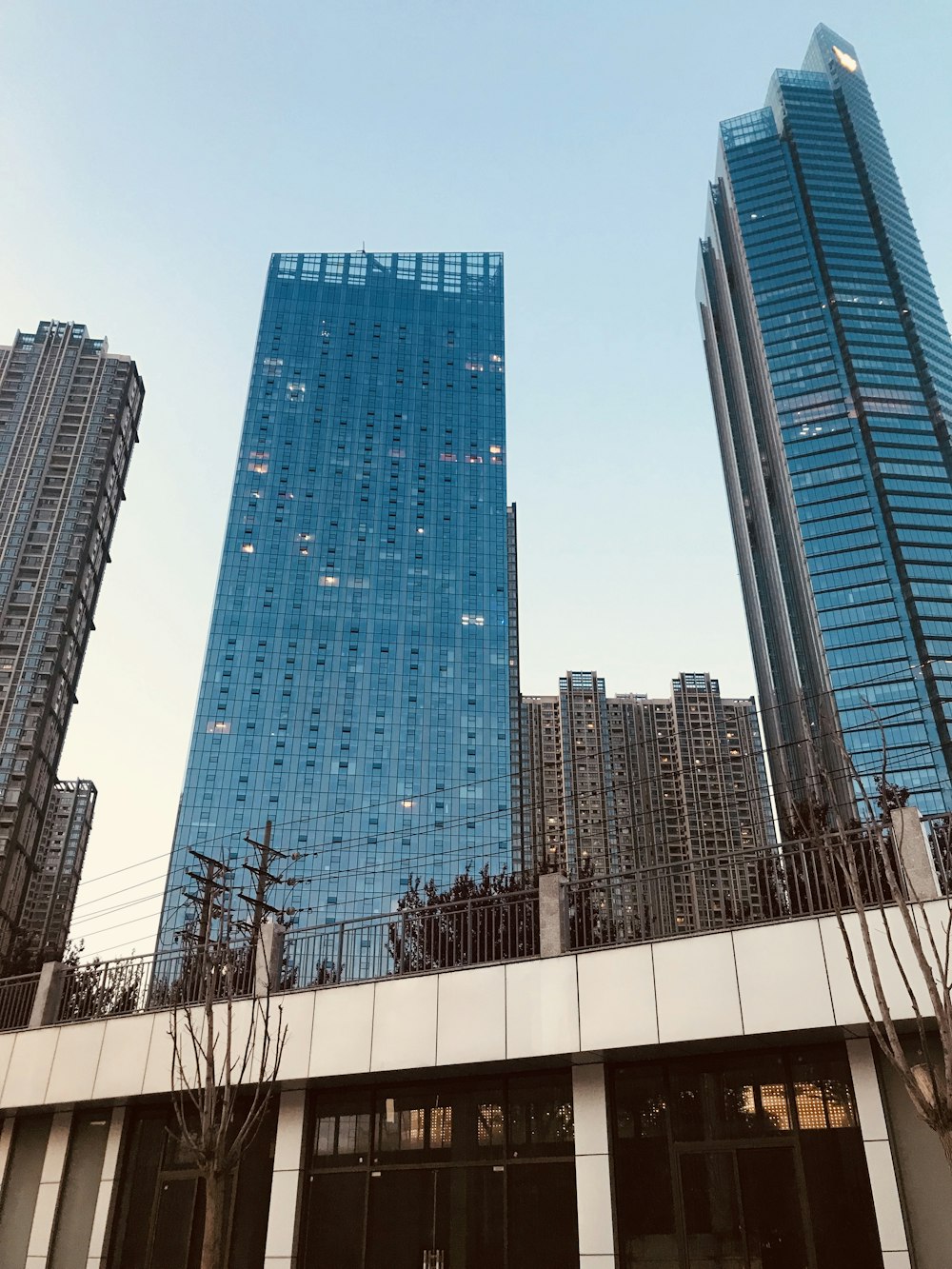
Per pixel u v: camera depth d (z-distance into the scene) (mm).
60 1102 19969
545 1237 15477
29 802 138250
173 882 119562
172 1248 18516
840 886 15141
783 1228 13883
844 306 173500
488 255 188500
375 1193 17094
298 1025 17969
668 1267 14320
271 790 129250
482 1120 16875
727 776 180250
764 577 184125
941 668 132625
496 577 150250
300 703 136000
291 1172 17641
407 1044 16766
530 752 189375
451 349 174125
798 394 167375
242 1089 18469
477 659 142875
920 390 164625
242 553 147000
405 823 128750
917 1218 12930
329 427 161125
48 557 153500
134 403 177750
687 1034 14484
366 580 147250
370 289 180000
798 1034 14070
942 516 150500
